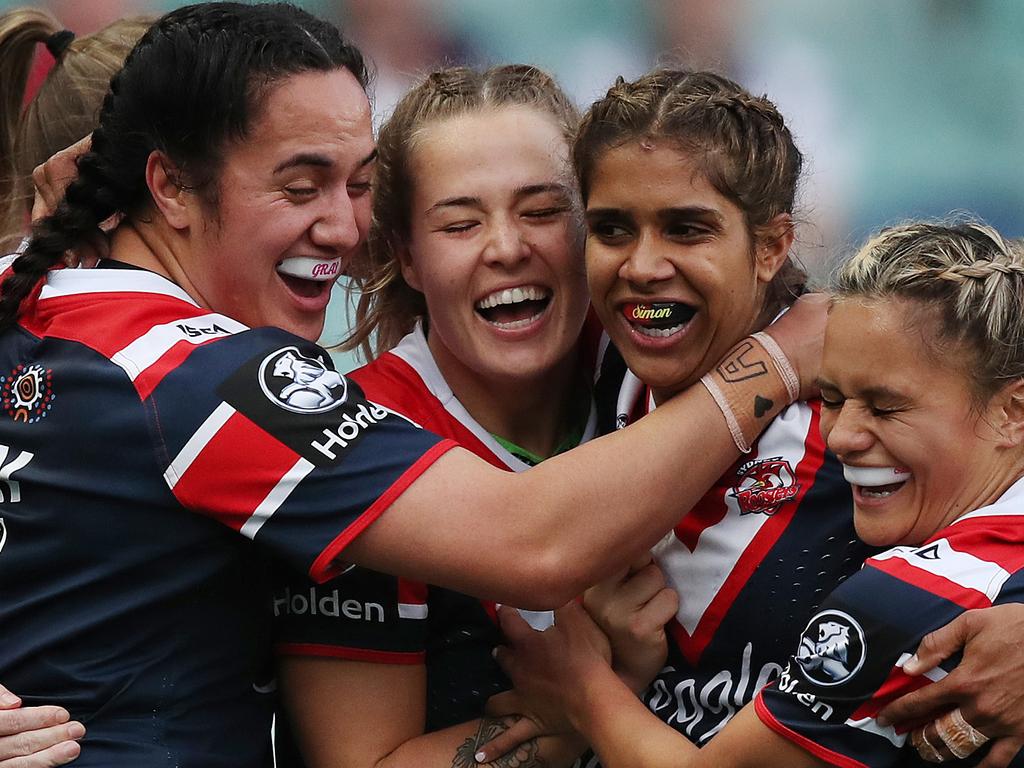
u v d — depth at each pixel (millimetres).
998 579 6039
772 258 7207
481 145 7645
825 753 6152
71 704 6820
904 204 25266
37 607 6906
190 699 6961
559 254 7766
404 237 8078
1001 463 6355
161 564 6828
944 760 5988
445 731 7578
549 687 7391
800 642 6418
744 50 25703
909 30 25281
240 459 6609
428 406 8141
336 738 7512
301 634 7539
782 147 7078
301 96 7039
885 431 6305
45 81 9234
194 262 7355
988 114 25469
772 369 7195
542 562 6699
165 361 6770
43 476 6871
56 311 7137
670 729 7004
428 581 6805
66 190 7531
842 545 7113
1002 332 6117
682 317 7062
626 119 6875
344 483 6637
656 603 7391
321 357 7062
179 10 7348
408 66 25250
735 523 7320
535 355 7871
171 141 7098
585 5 25656
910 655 5969
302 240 7273
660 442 6980
